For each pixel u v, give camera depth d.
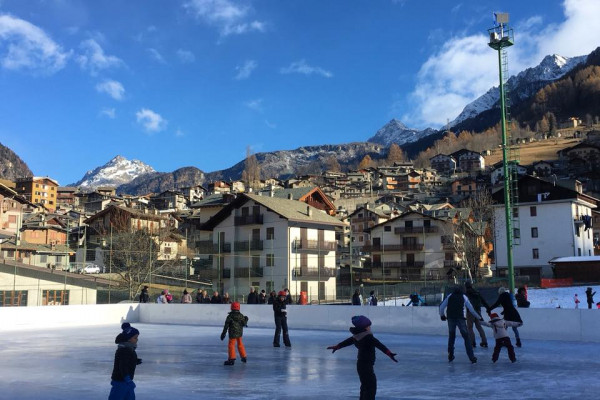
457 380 11.30
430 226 78.94
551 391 10.04
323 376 12.12
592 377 11.55
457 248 67.00
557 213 67.25
